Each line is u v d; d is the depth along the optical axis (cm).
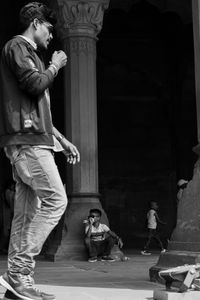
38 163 478
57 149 515
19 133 474
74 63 1427
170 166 2331
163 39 2272
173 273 539
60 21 1440
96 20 1437
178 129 2294
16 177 506
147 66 2280
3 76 484
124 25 2244
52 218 486
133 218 2284
